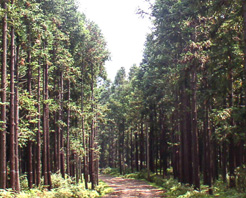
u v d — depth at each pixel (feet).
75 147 86.22
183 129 81.25
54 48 71.92
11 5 47.06
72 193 66.85
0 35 53.26
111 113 182.50
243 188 52.95
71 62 75.51
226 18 46.21
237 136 47.93
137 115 143.54
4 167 45.83
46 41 64.34
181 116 79.10
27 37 55.62
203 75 62.59
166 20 66.13
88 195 72.69
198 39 59.21
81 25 82.07
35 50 57.82
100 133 226.99
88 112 91.66
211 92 50.47
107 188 94.79
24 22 54.08
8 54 58.95
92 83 91.86
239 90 59.11
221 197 52.65
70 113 87.30
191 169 75.25
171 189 70.23
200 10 49.75
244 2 40.96
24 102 57.62
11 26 49.39
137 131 166.61
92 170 88.53
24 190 57.88
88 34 85.51
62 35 71.26
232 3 43.80
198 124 85.97
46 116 68.74
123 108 170.19
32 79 71.87
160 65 80.79
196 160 62.18
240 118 43.32
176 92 79.05
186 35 67.62
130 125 177.58
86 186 83.87
